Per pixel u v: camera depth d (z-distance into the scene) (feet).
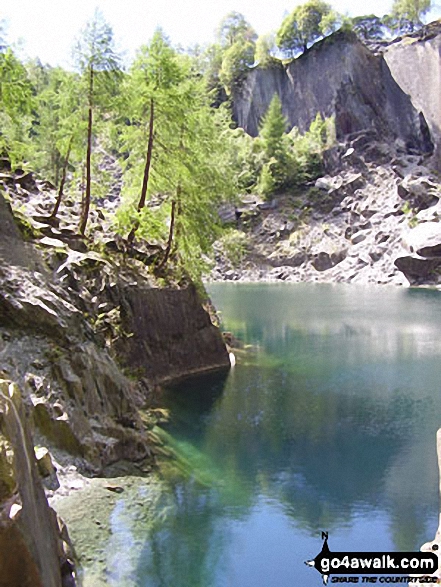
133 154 99.04
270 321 148.05
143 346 83.35
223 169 108.58
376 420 70.79
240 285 247.91
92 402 53.57
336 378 90.89
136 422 57.82
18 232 65.16
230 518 45.29
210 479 52.90
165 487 49.52
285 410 74.69
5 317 52.90
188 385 86.17
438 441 31.65
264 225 284.41
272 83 349.00
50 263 69.51
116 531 40.63
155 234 92.32
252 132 355.56
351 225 269.85
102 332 69.77
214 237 104.63
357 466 56.95
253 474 54.65
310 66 329.72
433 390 83.61
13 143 93.76
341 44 316.60
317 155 300.20
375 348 113.39
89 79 85.56
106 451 50.55
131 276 86.33
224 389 84.38
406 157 283.18
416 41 296.10
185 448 60.49
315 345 117.19
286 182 297.53
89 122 86.22
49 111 136.46
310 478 54.03
